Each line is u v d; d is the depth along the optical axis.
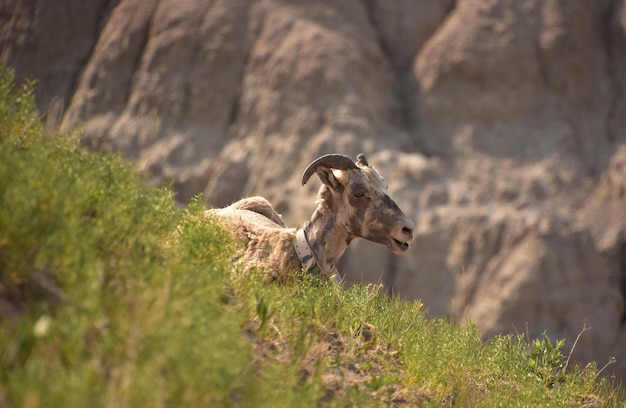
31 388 9.49
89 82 134.38
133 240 14.60
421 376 18.55
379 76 130.75
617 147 123.81
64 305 12.00
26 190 12.58
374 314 22.00
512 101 127.00
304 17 133.50
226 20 133.50
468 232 110.81
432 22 135.75
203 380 10.80
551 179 118.62
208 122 127.38
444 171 119.38
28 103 16.69
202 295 13.45
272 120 123.81
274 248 24.56
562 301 106.19
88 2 143.12
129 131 127.94
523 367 23.16
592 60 131.50
